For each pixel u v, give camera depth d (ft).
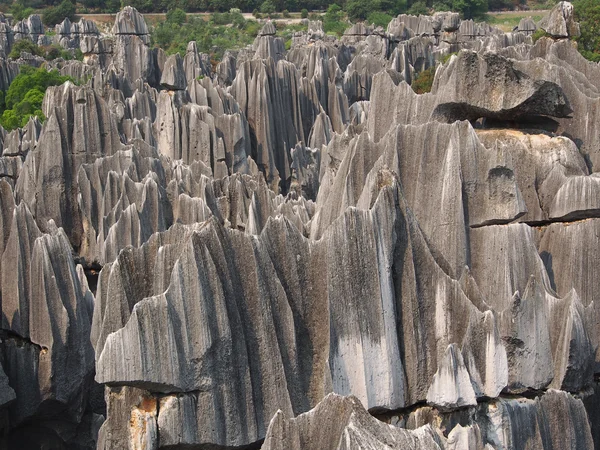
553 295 122.83
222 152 260.83
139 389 95.86
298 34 590.14
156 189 169.89
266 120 299.79
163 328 93.30
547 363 110.93
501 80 135.33
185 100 284.20
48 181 189.98
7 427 138.62
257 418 97.19
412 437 78.13
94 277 184.55
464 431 99.50
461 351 102.53
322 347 101.40
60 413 143.64
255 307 98.07
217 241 96.27
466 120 128.57
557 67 142.92
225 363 95.45
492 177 126.62
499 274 125.08
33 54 565.53
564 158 136.87
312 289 102.22
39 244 140.15
